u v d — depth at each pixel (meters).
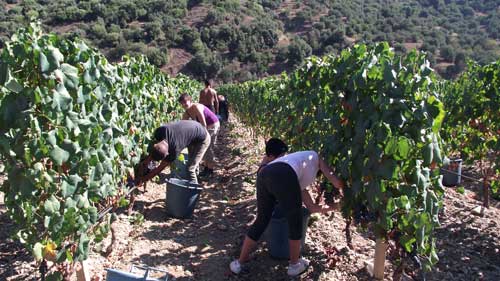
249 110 12.12
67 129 2.87
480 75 5.84
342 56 4.23
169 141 4.95
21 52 2.70
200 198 6.15
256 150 9.94
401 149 3.07
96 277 3.69
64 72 2.85
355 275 3.86
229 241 4.66
